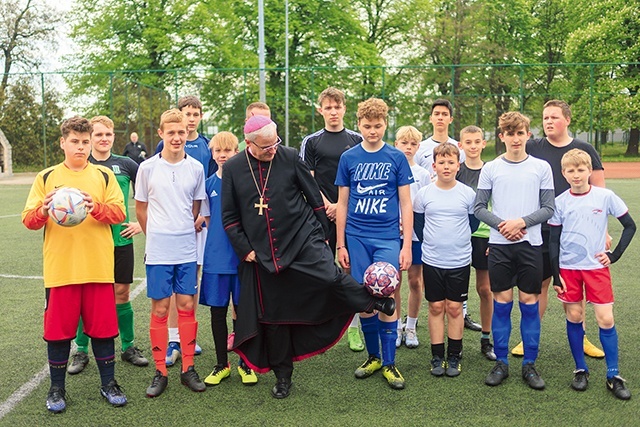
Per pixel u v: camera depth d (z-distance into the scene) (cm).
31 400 374
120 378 414
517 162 398
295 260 381
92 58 2908
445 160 406
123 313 441
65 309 356
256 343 388
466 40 3403
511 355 450
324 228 401
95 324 365
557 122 426
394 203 409
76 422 342
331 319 393
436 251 407
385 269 377
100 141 434
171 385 401
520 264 393
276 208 382
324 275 378
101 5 2877
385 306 378
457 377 406
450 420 337
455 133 2766
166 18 2833
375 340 413
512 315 555
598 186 430
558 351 452
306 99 2769
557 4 3944
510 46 3691
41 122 2720
